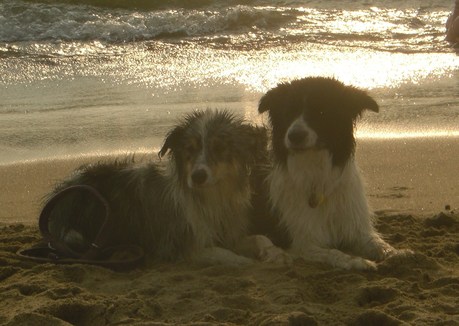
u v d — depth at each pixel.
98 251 7.33
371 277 6.77
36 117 13.12
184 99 14.02
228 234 7.49
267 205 7.64
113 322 5.73
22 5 21.58
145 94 14.46
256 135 7.35
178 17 21.12
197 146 7.05
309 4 23.52
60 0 22.58
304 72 15.84
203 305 5.99
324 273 6.71
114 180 7.92
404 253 7.02
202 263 7.23
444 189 9.58
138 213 7.66
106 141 11.88
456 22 18.75
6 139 11.97
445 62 16.81
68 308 5.89
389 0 23.80
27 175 10.48
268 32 20.23
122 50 18.59
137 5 23.16
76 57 17.77
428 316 5.62
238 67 16.50
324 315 5.76
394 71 15.96
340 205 7.47
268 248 7.23
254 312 5.86
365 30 20.08
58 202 7.93
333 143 7.18
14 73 16.19
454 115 12.99
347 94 7.23
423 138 11.77
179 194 7.34
